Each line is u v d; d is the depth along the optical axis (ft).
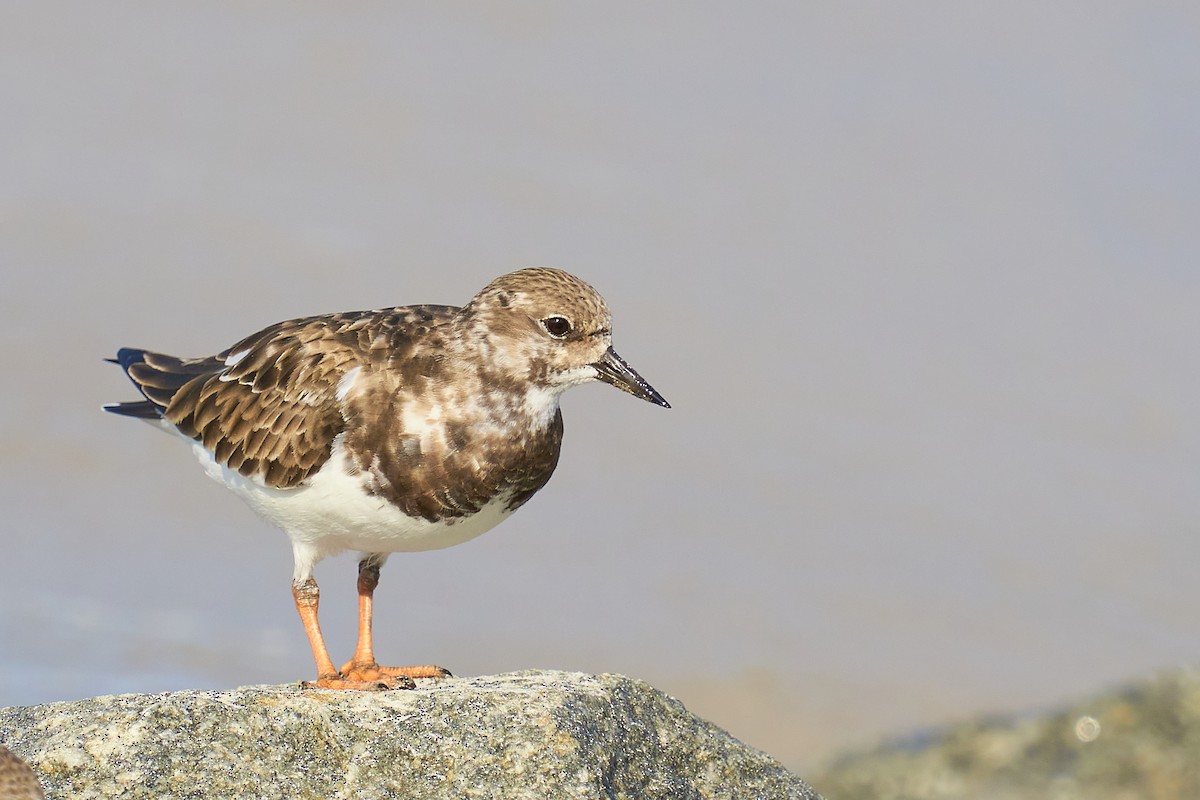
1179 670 42.50
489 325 27.12
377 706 23.71
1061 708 42.09
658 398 27.35
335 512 27.17
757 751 25.68
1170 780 39.17
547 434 27.76
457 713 23.65
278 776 22.62
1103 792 39.04
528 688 24.63
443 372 26.96
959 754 40.65
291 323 29.50
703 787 24.73
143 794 22.09
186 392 29.84
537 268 27.96
